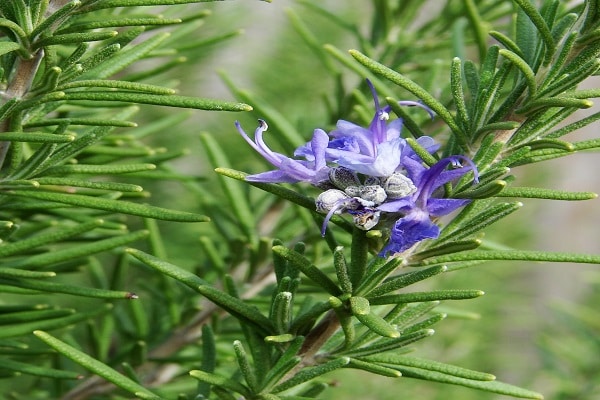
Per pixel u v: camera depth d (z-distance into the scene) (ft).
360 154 0.76
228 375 0.99
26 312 0.88
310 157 0.77
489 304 1.48
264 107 1.02
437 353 1.45
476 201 0.78
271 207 1.07
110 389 1.00
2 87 0.78
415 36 1.09
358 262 0.76
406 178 0.74
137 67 1.18
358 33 1.10
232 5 1.30
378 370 0.77
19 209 0.85
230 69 1.32
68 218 0.91
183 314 1.01
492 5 1.08
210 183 1.27
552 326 1.55
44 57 0.77
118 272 1.01
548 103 0.76
